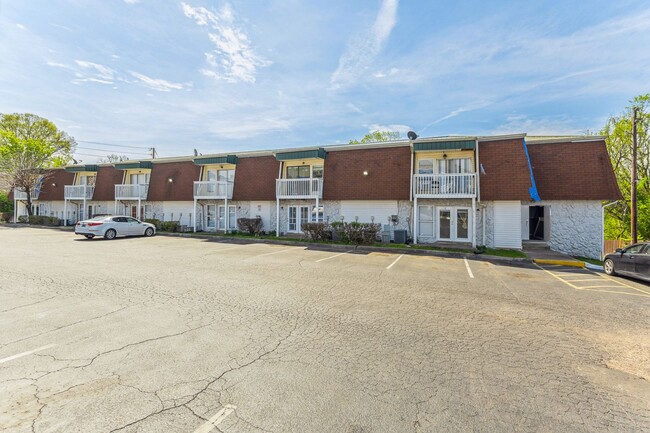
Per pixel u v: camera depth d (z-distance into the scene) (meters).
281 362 3.87
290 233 21.17
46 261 10.67
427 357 4.10
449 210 17.53
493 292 7.61
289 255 12.98
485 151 16.52
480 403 3.12
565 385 3.51
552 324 5.46
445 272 9.98
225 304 6.18
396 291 7.47
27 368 3.61
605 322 5.63
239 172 22.50
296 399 3.11
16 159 30.41
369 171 18.78
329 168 19.81
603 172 15.48
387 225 18.12
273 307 6.04
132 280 8.07
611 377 3.72
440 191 16.62
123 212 27.22
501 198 15.74
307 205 20.67
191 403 3.01
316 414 2.88
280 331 4.86
